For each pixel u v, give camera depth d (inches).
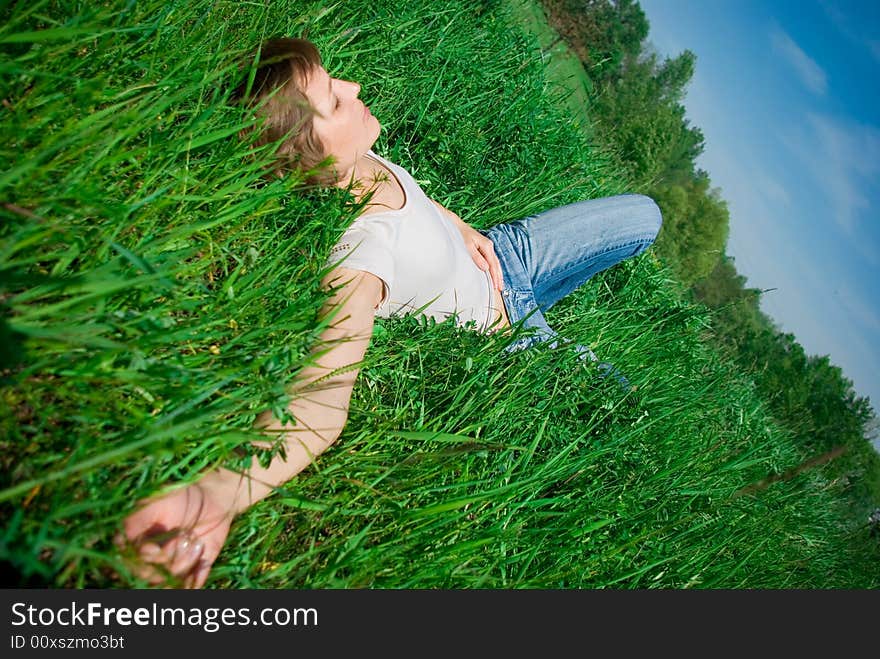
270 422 43.8
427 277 67.9
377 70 98.4
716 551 77.2
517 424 68.5
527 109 131.6
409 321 68.4
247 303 49.5
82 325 35.5
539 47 158.6
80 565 32.4
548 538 63.0
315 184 62.5
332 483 50.3
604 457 75.6
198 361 42.4
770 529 93.0
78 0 48.0
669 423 91.4
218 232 51.9
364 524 50.7
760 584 78.4
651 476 76.5
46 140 39.0
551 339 78.9
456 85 115.7
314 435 45.6
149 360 38.1
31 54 41.4
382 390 64.1
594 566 62.2
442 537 51.5
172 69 52.4
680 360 117.3
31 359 33.8
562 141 142.5
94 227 40.6
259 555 42.6
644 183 194.1
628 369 102.9
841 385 1412.4
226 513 39.0
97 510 32.4
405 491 53.7
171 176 49.1
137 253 41.4
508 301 85.9
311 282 54.4
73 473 33.4
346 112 61.2
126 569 30.1
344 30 93.0
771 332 1539.1
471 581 50.9
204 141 49.5
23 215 35.1
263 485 42.1
